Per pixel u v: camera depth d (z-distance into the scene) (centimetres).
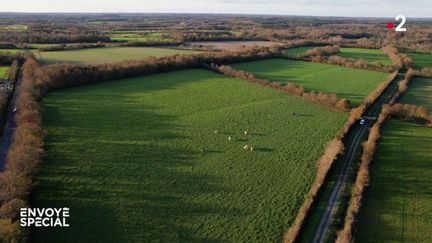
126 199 4175
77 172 4678
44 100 7544
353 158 5494
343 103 7731
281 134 6325
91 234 3566
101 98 7888
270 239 3656
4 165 4759
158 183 4547
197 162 5156
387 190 4597
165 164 5041
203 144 5759
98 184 4438
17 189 3916
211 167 5028
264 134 6297
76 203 4044
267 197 4362
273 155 5494
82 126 6222
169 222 3819
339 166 5212
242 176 4825
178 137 5981
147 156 5247
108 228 3669
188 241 3562
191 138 5966
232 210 4078
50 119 6469
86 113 6900
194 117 6975
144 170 4841
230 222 3875
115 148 5438
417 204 4316
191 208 4078
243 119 6988
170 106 7562
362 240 3669
